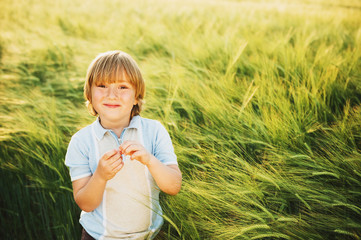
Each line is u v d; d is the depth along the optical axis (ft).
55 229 6.51
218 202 5.04
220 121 6.81
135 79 4.15
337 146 5.49
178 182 4.15
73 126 7.73
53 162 6.66
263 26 15.38
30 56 12.94
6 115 7.98
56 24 19.99
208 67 9.96
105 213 4.15
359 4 35.55
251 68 9.14
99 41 14.55
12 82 10.55
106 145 4.13
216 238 4.75
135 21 18.25
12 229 7.03
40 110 8.23
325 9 25.76
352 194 4.88
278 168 5.67
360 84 7.50
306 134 6.18
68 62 12.62
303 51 9.20
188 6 26.07
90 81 4.19
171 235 5.14
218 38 11.75
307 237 4.35
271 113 6.47
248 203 5.05
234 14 19.77
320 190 4.84
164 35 13.64
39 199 7.05
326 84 7.33
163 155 4.31
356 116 6.12
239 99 7.53
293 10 21.90
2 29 18.63
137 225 4.20
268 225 4.61
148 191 4.25
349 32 13.53
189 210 5.11
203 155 6.06
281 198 4.99
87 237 4.30
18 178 7.28
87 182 4.07
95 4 30.68
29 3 30.68
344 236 4.38
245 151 6.06
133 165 4.14
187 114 7.86
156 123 4.56
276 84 7.73
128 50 12.35
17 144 7.50
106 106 4.03
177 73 8.76
